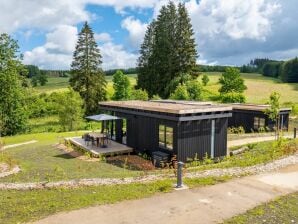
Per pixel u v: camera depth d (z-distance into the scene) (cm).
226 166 1523
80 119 4550
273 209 952
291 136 2773
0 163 1878
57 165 1967
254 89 8825
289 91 8431
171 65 6138
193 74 6191
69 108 4397
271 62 13512
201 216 907
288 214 916
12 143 3244
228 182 1212
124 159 2231
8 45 4403
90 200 1045
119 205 994
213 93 6950
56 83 11494
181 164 1159
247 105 3572
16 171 1666
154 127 2175
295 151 1770
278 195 1070
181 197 1058
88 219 894
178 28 6181
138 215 919
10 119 4594
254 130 3322
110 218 899
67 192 1169
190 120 1956
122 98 6141
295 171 1355
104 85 5666
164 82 6178
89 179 1369
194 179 1258
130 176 1442
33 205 1015
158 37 6325
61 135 3509
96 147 2477
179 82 5712
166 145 2070
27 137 3569
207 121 2061
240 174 1319
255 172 1345
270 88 8981
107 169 1880
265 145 2173
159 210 953
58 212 945
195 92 4956
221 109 2069
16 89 4509
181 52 6156
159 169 1873
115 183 1284
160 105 2338
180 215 916
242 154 2014
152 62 6359
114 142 2691
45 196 1119
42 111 6197
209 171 1404
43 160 2178
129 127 2497
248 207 967
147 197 1064
